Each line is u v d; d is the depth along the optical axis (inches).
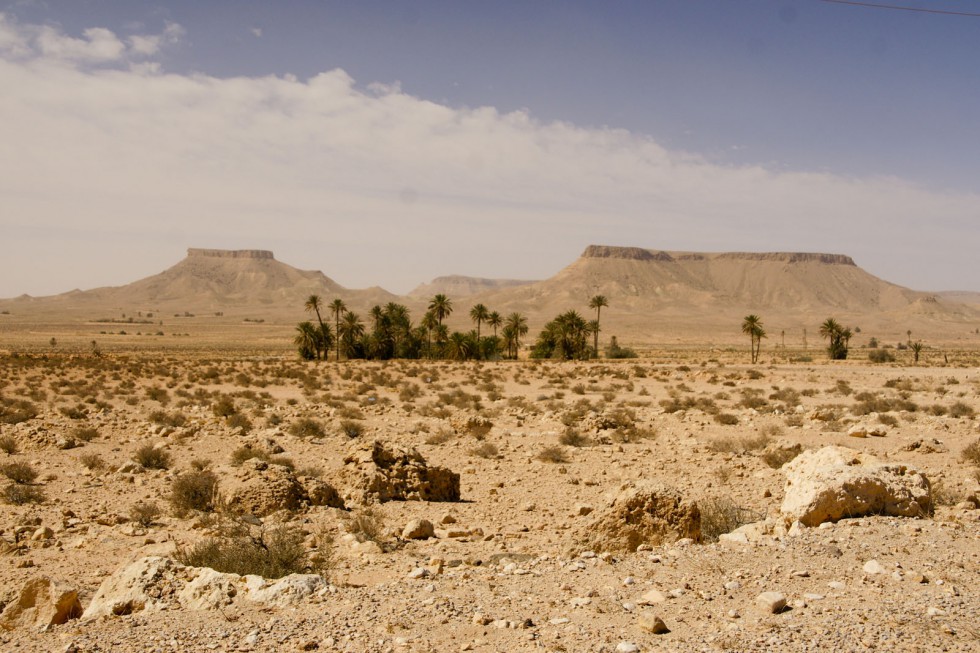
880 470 431.5
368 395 1674.5
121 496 582.2
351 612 278.8
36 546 430.9
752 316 3848.4
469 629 259.6
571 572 335.0
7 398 1453.0
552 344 4018.2
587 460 787.4
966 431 970.1
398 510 539.8
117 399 1526.8
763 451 805.9
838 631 246.8
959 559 327.0
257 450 790.5
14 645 258.5
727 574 316.2
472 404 1437.0
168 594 302.2
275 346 6840.6
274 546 378.3
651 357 4704.7
